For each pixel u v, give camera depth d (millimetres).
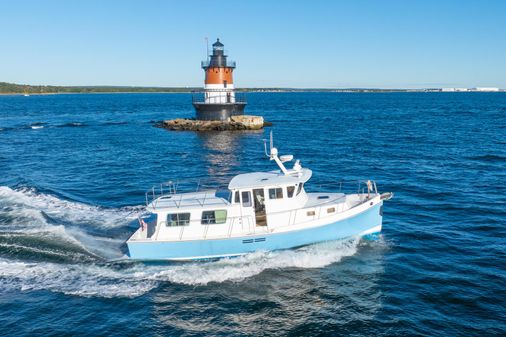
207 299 17766
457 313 16250
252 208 21547
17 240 22375
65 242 22438
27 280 18906
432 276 19141
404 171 40188
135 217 26812
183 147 59750
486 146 54562
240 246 21188
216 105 81625
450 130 74812
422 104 182875
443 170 40250
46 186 35344
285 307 17094
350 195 24625
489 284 18281
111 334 15430
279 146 58375
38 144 63875
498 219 26141
